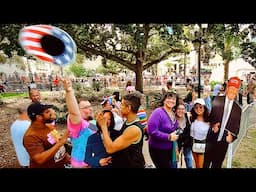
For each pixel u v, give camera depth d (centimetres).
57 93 487
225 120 341
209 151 343
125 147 242
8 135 421
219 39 469
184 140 338
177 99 324
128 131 239
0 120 446
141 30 612
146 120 337
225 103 339
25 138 260
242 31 453
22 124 285
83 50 593
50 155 262
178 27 579
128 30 606
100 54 615
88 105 276
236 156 373
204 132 337
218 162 347
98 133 265
